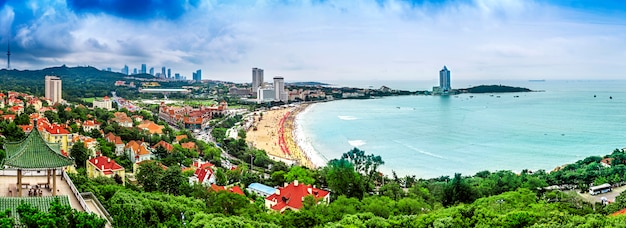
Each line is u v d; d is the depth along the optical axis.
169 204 97.31
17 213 62.62
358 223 96.44
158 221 88.12
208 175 165.88
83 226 57.28
